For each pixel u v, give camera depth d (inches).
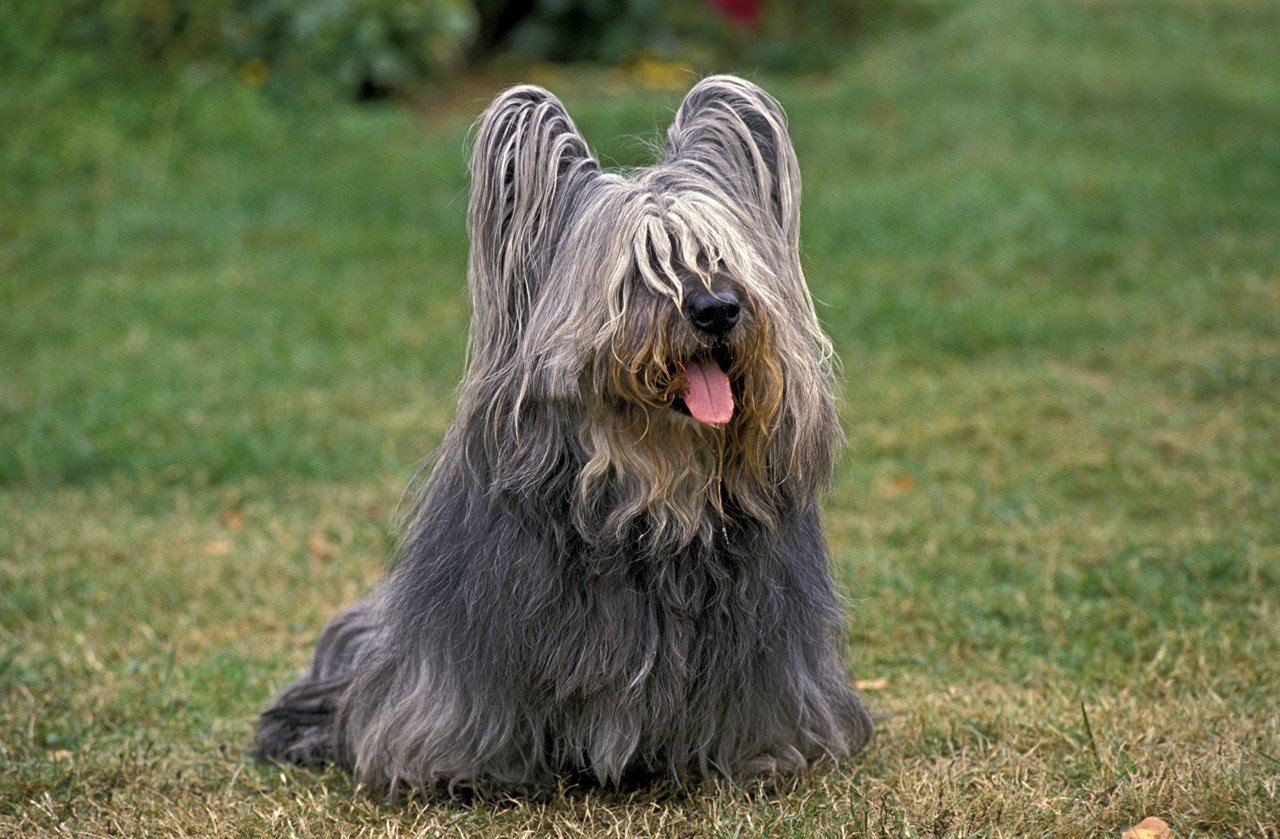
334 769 209.5
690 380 172.9
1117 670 234.7
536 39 732.0
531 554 179.6
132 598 287.7
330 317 461.7
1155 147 579.2
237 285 489.1
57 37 625.9
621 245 172.4
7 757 212.2
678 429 177.5
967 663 248.1
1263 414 348.5
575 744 187.0
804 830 175.9
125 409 390.9
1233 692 222.5
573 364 172.9
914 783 190.5
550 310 177.5
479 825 184.5
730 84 190.1
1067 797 181.9
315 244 526.6
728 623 184.1
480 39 738.2
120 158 590.9
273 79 645.9
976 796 184.4
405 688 195.0
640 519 179.8
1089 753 197.5
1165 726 205.5
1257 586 263.7
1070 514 311.0
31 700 235.3
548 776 193.3
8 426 381.1
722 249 173.6
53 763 208.5
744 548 183.3
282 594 292.2
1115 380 384.8
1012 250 481.1
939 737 212.5
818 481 185.0
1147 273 454.9
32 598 284.7
